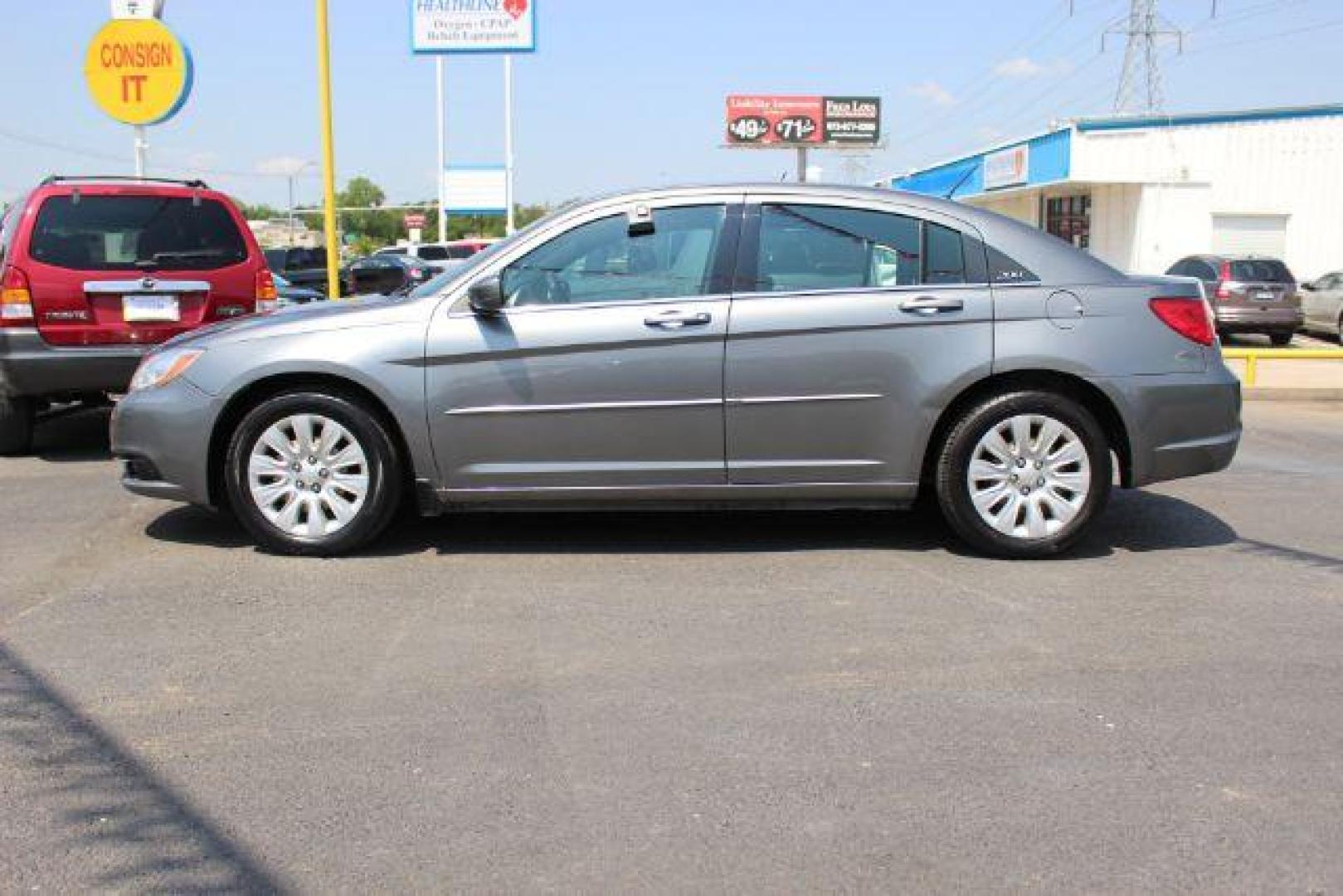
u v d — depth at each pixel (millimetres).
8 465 8531
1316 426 11172
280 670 4445
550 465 5754
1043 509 5836
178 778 3590
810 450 5750
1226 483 7984
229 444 5875
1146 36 46844
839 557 5957
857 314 5676
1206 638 4785
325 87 12727
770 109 62750
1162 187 28922
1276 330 20906
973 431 5754
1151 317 5793
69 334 8297
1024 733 3891
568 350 5656
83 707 4109
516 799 3463
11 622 4961
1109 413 5883
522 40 33062
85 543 6207
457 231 78625
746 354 5668
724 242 5773
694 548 6105
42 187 8445
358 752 3760
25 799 3463
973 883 3021
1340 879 3031
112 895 2967
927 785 3541
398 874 3066
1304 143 28422
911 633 4836
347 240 84312
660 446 5730
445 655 4602
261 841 3230
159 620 4996
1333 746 3805
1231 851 3168
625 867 3098
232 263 8766
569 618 5020
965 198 38844
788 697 4188
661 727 3947
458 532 6438
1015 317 5711
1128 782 3561
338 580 5559
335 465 5840
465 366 5688
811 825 3311
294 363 5684
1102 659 4555
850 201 5828
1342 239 28594
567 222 5797
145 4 13992
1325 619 5023
